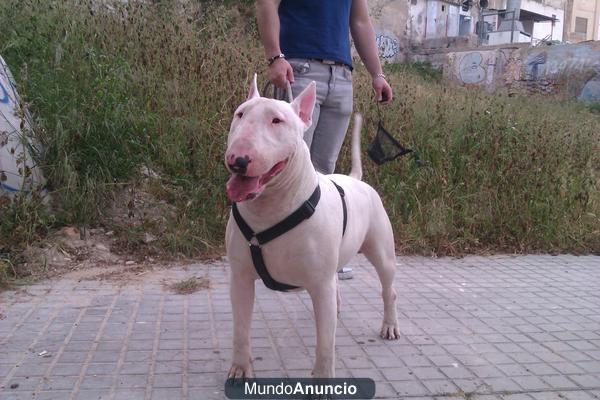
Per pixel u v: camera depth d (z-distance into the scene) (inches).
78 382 106.7
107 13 269.0
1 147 174.6
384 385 112.3
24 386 104.1
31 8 249.3
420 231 226.5
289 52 149.2
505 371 121.2
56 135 190.2
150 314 142.8
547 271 208.1
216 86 239.1
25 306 144.2
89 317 138.9
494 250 234.7
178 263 187.2
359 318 149.2
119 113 200.1
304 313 149.3
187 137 219.6
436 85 427.8
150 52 245.6
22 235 170.6
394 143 156.3
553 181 249.4
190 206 203.6
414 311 157.1
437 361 124.6
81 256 180.2
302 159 92.0
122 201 203.5
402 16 1002.1
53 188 193.8
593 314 161.0
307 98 99.2
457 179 251.0
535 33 1610.5
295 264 96.1
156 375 111.0
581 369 123.8
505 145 254.2
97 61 223.3
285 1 149.8
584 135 298.0
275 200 91.8
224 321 139.7
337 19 150.5
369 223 124.0
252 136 82.5
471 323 149.7
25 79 201.3
